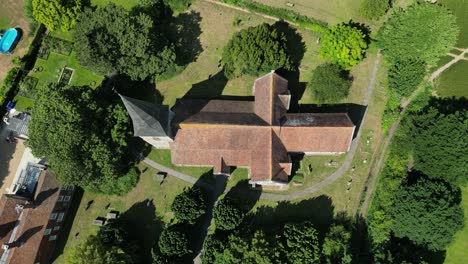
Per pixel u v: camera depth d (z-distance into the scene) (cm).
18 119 8969
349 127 7662
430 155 7756
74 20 8881
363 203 8419
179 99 8575
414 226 7606
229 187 8656
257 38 8025
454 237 7925
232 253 7644
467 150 7450
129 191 8831
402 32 7975
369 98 8688
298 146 7994
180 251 7838
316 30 8875
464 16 8662
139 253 8500
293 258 7562
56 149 7544
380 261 7725
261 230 7769
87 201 8888
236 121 7800
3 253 7888
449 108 8344
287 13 8919
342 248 7788
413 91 8400
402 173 8106
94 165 7862
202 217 8581
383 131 8556
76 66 9238
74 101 7806
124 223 8694
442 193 7644
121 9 8056
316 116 7969
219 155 8056
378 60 8756
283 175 7956
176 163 8262
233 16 9156
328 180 8544
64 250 8756
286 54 8238
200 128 7800
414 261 7762
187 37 9175
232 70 8606
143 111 6912
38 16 8738
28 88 9181
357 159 8550
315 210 8475
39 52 9325
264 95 7912
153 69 8350
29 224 8031
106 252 7769
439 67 8662
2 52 9325
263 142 7788
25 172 8538
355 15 8856
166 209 8700
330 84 8094
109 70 8112
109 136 8112
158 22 9081
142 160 8906
